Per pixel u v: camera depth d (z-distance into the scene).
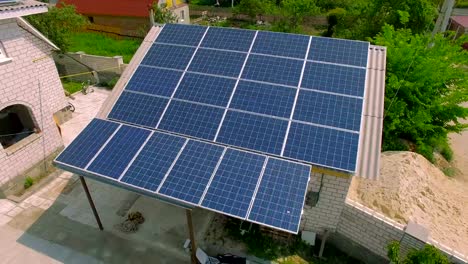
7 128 16.31
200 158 9.46
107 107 11.84
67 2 35.41
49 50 16.89
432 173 14.97
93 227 12.34
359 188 13.01
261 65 11.59
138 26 33.44
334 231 11.71
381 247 11.06
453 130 16.88
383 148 16.34
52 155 15.66
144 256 11.26
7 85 12.87
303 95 10.52
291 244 11.79
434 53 16.17
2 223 12.48
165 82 11.85
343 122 9.74
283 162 9.16
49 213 12.96
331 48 11.69
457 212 12.87
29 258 11.17
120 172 9.30
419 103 15.91
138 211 12.96
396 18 23.31
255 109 10.46
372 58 11.35
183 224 12.42
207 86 11.39
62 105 18.83
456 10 44.12
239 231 12.03
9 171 13.59
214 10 46.59
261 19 42.47
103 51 27.56
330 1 44.16
